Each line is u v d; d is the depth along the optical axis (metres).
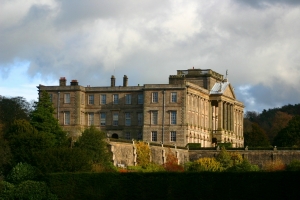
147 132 191.50
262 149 177.75
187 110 191.12
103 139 152.62
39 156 126.00
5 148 134.00
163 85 191.62
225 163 169.25
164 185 115.62
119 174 117.31
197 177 115.00
